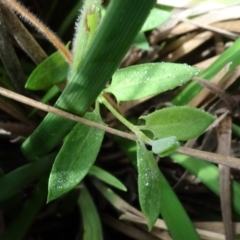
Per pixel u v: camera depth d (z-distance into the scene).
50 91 0.16
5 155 0.17
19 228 0.14
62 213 0.16
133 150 0.16
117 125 0.17
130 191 0.17
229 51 0.15
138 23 0.09
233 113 0.16
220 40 0.17
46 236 0.17
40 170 0.14
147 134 0.16
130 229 0.16
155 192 0.11
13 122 0.17
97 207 0.17
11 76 0.15
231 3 0.16
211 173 0.15
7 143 0.17
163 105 0.17
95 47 0.10
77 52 0.11
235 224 0.14
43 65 0.13
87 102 0.11
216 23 0.16
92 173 0.15
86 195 0.16
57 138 0.13
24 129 0.16
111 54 0.10
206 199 0.17
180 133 0.12
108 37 0.10
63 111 0.12
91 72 0.11
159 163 0.17
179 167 0.17
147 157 0.11
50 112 0.12
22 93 0.15
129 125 0.12
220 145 0.15
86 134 0.12
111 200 0.16
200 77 0.16
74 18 0.17
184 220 0.14
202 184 0.16
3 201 0.14
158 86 0.12
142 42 0.16
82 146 0.12
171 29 0.17
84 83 0.11
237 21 0.16
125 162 0.17
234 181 0.15
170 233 0.14
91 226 0.15
